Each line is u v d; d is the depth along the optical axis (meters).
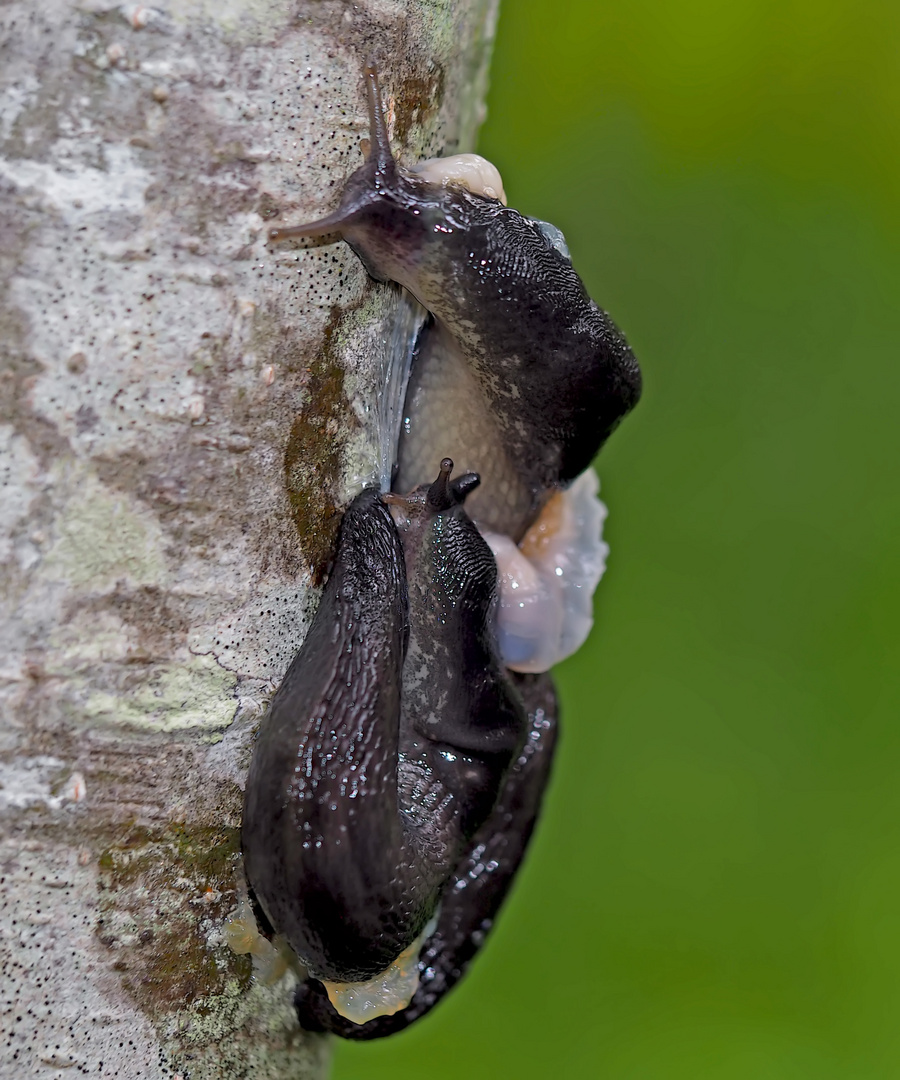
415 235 1.81
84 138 1.78
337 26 1.79
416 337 1.83
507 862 1.87
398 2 1.80
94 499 1.79
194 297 1.79
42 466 1.79
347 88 1.80
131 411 1.79
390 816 1.80
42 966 1.79
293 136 1.79
